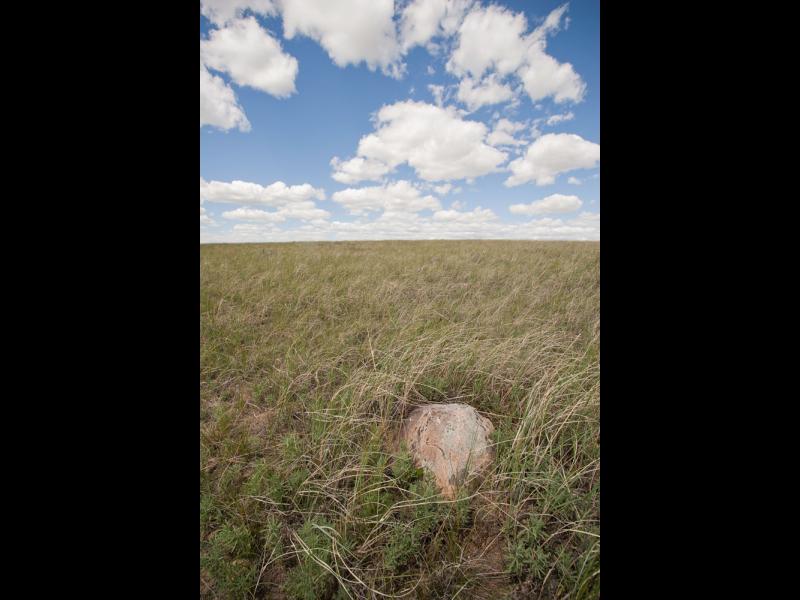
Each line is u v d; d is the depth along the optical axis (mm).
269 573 1583
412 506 1742
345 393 2789
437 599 1431
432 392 2828
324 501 1922
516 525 1681
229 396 3219
